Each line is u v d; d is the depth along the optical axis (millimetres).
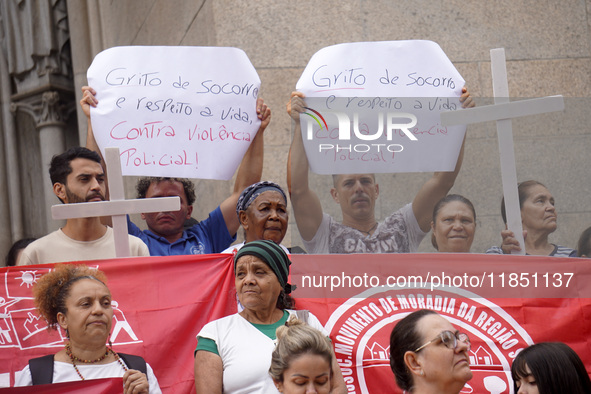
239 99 6145
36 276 5117
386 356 5090
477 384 5105
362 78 5938
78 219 5727
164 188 6406
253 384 4480
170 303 5191
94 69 6066
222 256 5320
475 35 8422
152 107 5996
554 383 4453
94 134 5973
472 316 5203
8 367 4957
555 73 8445
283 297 4980
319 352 4020
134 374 4680
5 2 12258
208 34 8477
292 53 8227
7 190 12156
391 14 8352
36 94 12109
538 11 8508
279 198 5590
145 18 10484
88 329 4801
